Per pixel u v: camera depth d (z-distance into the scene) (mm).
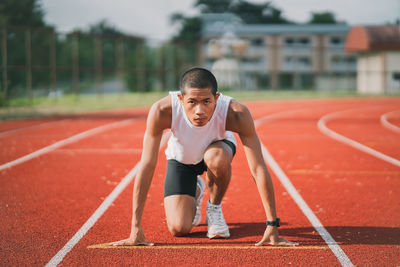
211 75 2316
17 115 11414
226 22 44750
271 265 2248
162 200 3600
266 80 36688
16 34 29641
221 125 2518
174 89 23672
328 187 4078
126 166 5094
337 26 37812
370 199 3635
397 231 2801
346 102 18000
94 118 11094
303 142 7137
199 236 2719
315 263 2275
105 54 43281
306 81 37281
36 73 28922
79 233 2764
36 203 3492
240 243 2578
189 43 18875
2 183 4191
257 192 3869
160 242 2598
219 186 2703
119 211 3275
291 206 3428
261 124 9953
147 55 28312
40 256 2371
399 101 18766
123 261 2299
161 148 6520
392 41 26000
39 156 5734
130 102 16484
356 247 2512
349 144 6887
